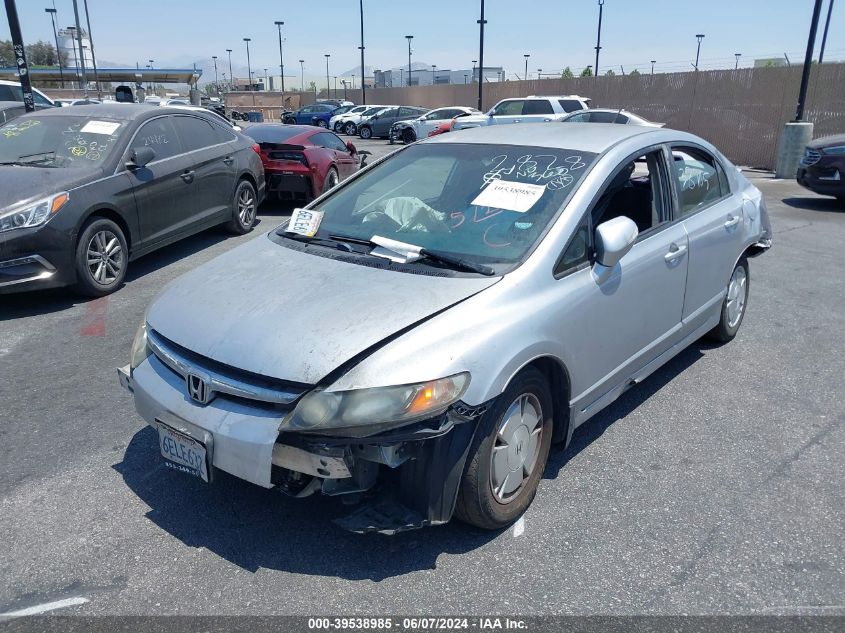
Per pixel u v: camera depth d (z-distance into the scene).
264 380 2.71
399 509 2.82
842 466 3.64
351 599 2.69
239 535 3.08
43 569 2.86
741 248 4.89
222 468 2.74
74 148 6.82
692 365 4.96
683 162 4.36
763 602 2.67
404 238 3.46
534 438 3.17
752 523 3.15
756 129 19.03
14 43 11.20
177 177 7.50
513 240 3.28
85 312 6.02
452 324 2.79
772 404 4.36
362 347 2.66
